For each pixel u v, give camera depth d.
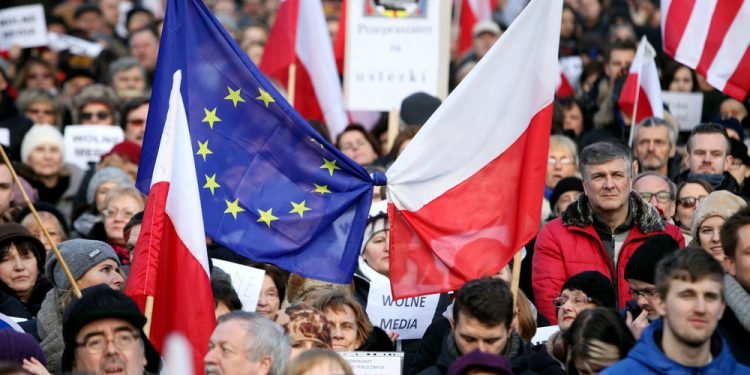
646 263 11.44
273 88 12.66
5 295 13.73
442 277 12.45
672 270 9.59
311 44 19.62
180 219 11.71
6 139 19.83
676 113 19.70
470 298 10.49
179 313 11.67
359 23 17.59
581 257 13.08
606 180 12.93
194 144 12.63
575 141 19.47
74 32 25.77
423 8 17.59
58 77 25.02
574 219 13.17
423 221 12.51
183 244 11.70
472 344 10.49
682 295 9.53
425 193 12.52
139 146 18.70
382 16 17.58
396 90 17.61
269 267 13.95
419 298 13.36
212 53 12.71
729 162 15.60
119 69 22.81
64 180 18.72
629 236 13.10
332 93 19.67
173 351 7.63
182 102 11.92
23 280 13.94
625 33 23.56
